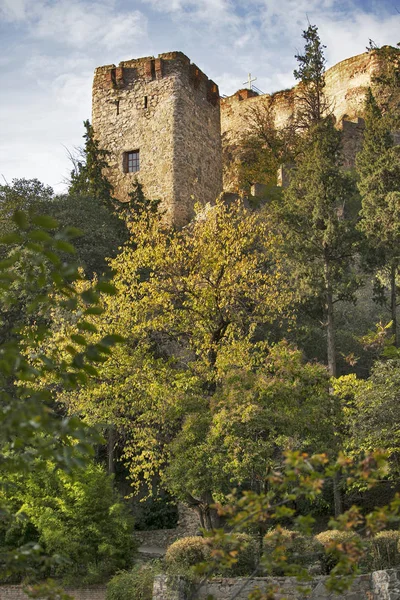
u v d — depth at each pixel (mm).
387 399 28141
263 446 24672
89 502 28656
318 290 38000
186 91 59594
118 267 32062
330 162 40969
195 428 26172
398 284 45094
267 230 40562
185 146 58562
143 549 33875
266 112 72625
